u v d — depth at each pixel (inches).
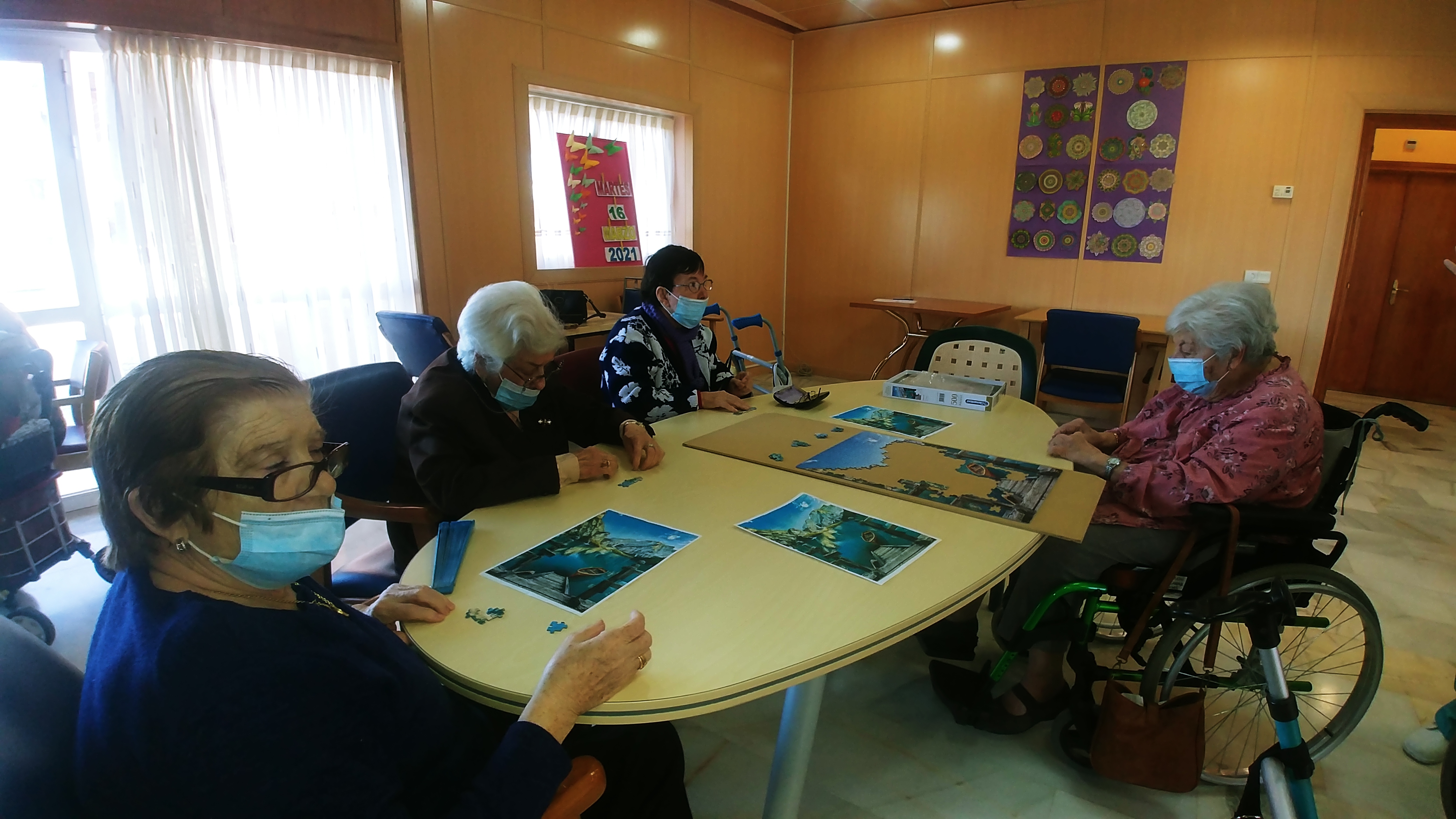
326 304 133.4
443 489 54.7
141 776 24.8
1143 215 184.1
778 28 220.4
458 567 45.1
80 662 85.3
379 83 133.7
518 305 58.7
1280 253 172.7
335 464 32.5
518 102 155.6
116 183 109.9
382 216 138.5
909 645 88.3
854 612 40.8
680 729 73.7
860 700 77.9
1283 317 175.0
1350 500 135.9
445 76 141.9
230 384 27.9
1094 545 65.4
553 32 159.9
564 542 49.1
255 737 25.5
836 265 233.3
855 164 223.1
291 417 29.5
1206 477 61.0
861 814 63.1
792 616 40.3
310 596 34.8
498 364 59.7
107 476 27.1
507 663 36.2
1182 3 171.5
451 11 141.1
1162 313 186.2
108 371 100.7
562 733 32.3
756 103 218.5
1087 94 185.0
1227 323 63.7
